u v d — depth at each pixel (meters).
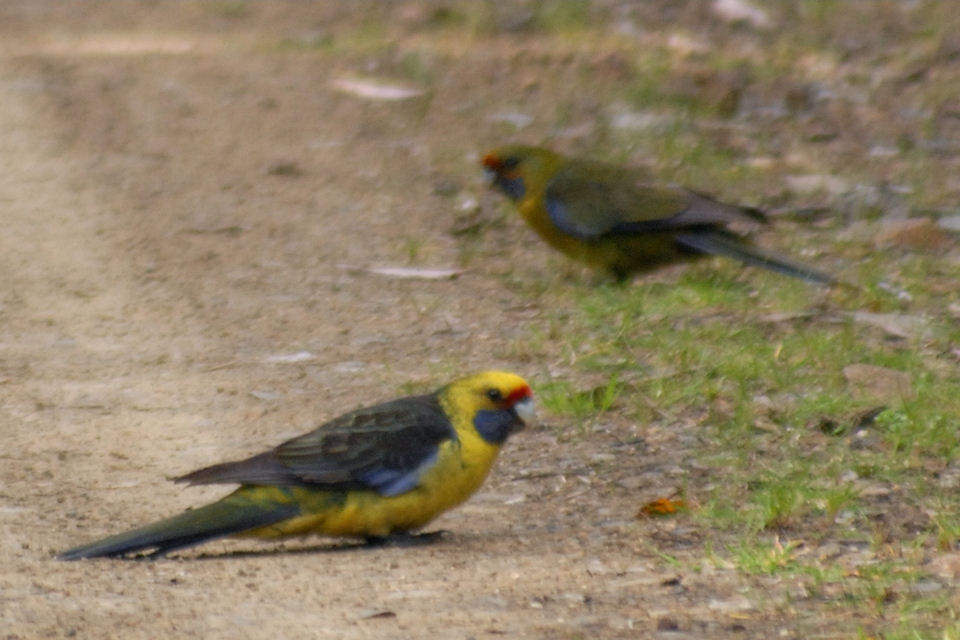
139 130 20.53
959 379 11.23
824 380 11.28
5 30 28.58
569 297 13.91
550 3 25.92
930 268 14.22
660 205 13.77
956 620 7.19
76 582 8.08
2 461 10.46
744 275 14.32
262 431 11.07
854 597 7.61
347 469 8.56
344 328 13.38
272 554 8.73
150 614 7.51
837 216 15.86
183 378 12.23
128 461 10.48
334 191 17.64
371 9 27.98
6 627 7.35
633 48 23.27
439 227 16.31
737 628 7.23
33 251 15.74
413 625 7.31
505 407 8.82
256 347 12.96
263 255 15.51
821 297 13.52
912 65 21.62
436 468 8.70
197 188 17.91
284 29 27.39
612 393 11.08
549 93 21.23
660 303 13.34
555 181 14.16
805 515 9.00
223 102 21.81
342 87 22.14
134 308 14.02
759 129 19.22
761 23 24.25
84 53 25.80
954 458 9.80
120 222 16.69
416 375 12.13
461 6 26.55
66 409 11.55
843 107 19.75
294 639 7.13
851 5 25.02
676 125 19.19
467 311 13.70
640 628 7.24
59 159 19.23
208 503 9.55
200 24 28.39
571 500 9.66
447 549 8.70
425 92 21.64
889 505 9.09
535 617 7.42
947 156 17.97
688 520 9.08
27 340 13.20
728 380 11.41
